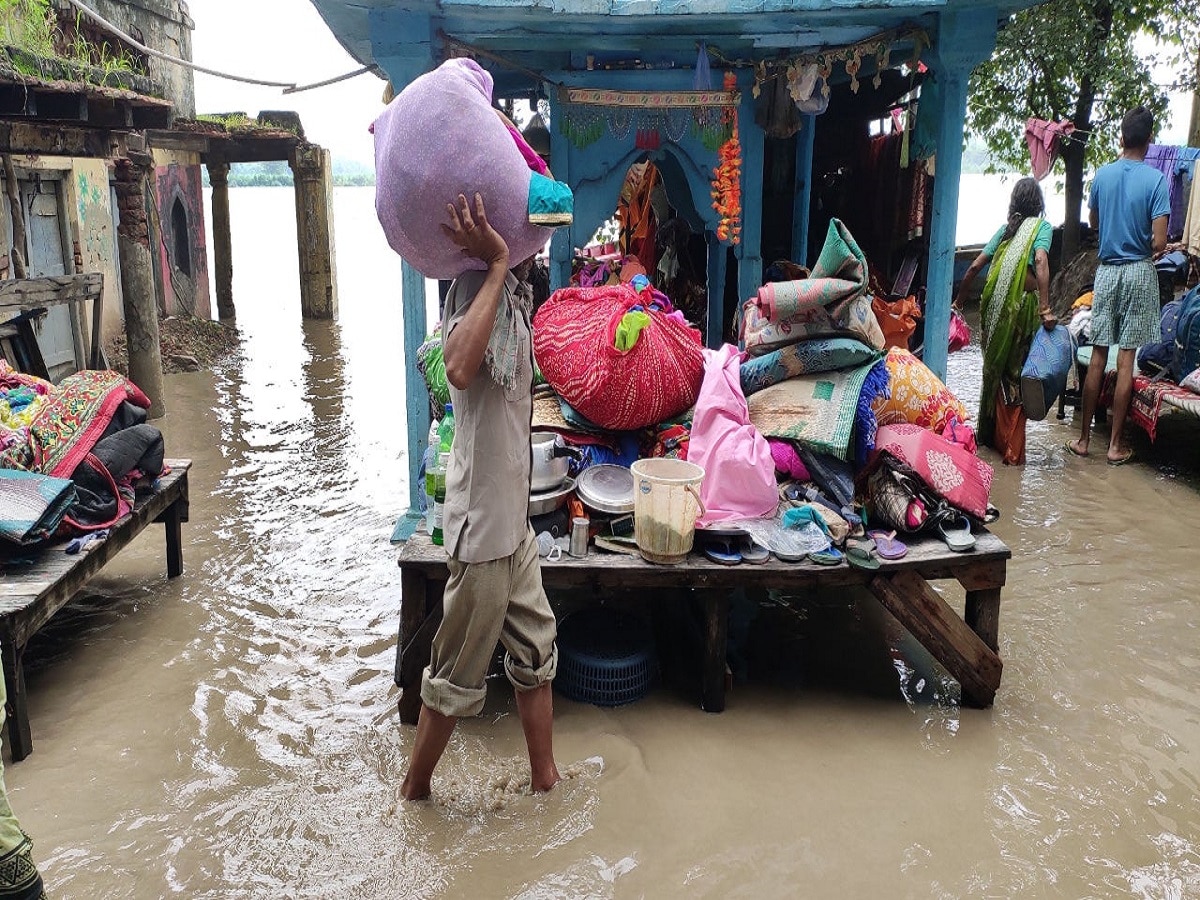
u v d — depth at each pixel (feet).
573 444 13.38
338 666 13.53
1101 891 9.15
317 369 35.27
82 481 13.94
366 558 17.35
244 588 16.10
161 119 25.16
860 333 13.08
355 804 10.49
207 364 36.01
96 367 22.25
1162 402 21.01
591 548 12.21
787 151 23.02
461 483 9.40
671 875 9.38
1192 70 36.42
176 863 9.61
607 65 19.39
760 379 13.44
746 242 21.43
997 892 9.14
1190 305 21.54
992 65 37.58
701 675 12.53
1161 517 18.62
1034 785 10.75
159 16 42.68
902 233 21.65
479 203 8.62
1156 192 20.07
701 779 10.82
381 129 9.09
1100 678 12.96
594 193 19.89
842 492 12.58
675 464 12.11
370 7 14.98
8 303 18.65
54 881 9.34
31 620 11.53
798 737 11.66
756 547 12.00
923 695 12.66
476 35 16.72
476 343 8.79
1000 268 21.24
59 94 20.94
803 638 14.24
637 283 14.57
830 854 9.66
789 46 18.54
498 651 13.82
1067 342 20.98
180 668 13.47
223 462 23.35
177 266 44.75
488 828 10.05
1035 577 15.98
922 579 11.89
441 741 10.13
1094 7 35.45
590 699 12.32
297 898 9.15
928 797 10.54
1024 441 21.89
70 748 11.59
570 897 9.10
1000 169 44.27
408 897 9.12
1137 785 10.73
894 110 21.90
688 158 19.90
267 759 11.35
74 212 30.27
